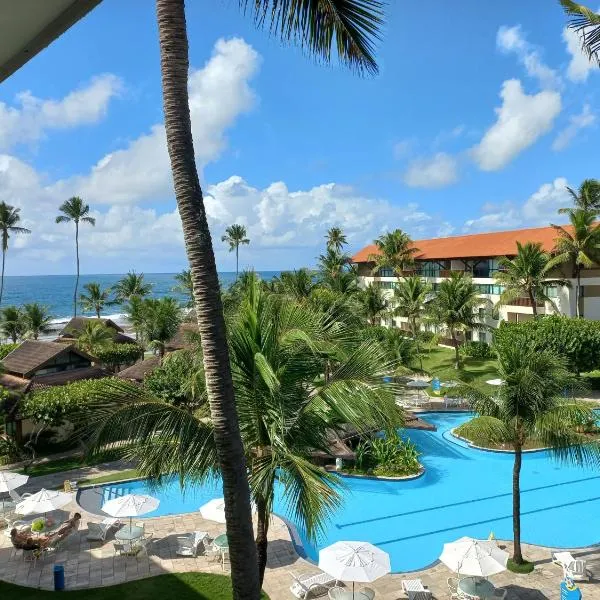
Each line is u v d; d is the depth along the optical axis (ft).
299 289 125.49
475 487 72.33
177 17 19.10
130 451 24.54
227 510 21.38
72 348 105.91
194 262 20.20
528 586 45.57
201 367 36.58
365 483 73.46
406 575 48.06
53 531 54.95
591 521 62.59
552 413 46.62
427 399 114.93
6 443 79.36
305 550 54.65
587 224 133.18
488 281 166.61
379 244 204.44
